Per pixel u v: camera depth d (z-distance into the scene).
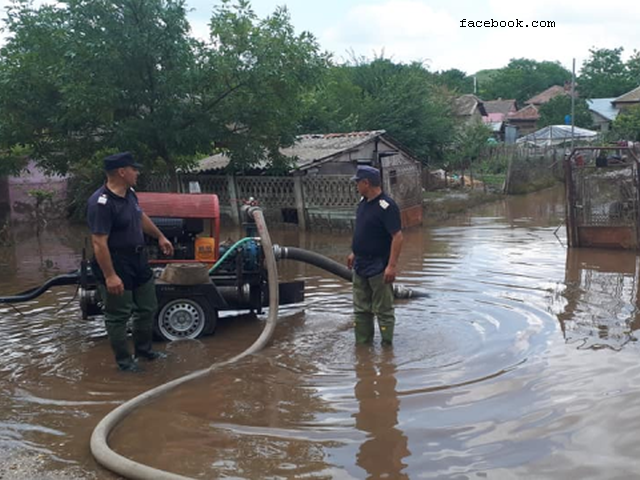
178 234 7.00
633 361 5.71
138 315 6.15
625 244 11.83
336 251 13.03
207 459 4.15
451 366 5.82
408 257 11.80
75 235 16.52
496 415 4.70
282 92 14.62
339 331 7.07
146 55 13.31
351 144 18.45
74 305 8.48
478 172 32.88
